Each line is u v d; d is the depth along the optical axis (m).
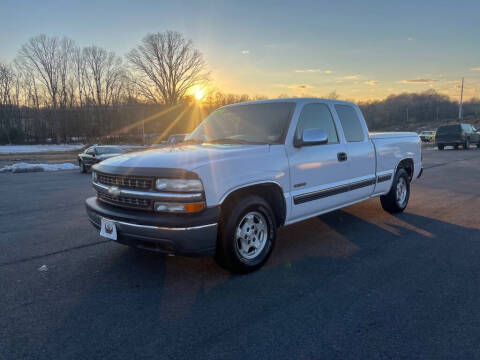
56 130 59.47
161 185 3.24
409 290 3.29
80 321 2.83
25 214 7.00
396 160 5.98
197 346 2.47
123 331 2.67
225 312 2.94
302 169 4.18
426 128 80.19
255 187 3.73
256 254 3.79
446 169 13.25
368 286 3.38
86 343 2.53
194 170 3.20
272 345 2.47
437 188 8.99
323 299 3.13
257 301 3.12
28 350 2.45
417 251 4.34
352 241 4.77
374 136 5.68
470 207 6.73
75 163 23.97
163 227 3.19
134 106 62.66
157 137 59.12
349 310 2.93
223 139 4.45
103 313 2.95
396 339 2.52
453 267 3.82
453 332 2.60
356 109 5.39
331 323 2.74
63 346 2.49
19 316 2.92
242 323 2.76
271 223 3.87
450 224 5.55
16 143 58.38
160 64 63.75
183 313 2.93
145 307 3.04
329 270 3.79
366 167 5.25
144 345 2.49
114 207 3.68
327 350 2.40
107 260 4.22
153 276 3.71
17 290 3.42
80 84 65.00
